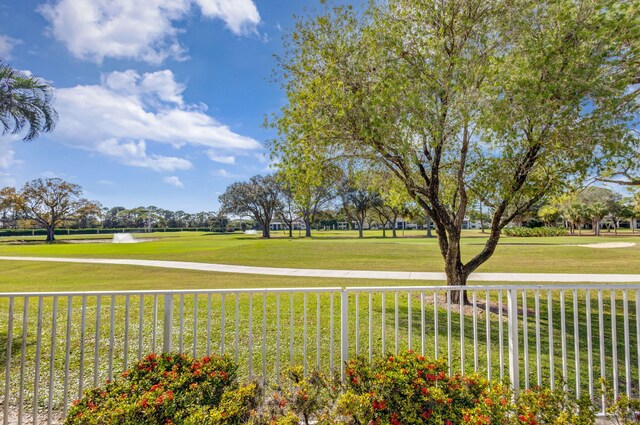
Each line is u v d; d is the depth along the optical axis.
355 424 2.60
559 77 5.99
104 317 7.44
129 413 2.45
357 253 22.28
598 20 5.93
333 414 2.67
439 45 6.64
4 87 7.77
